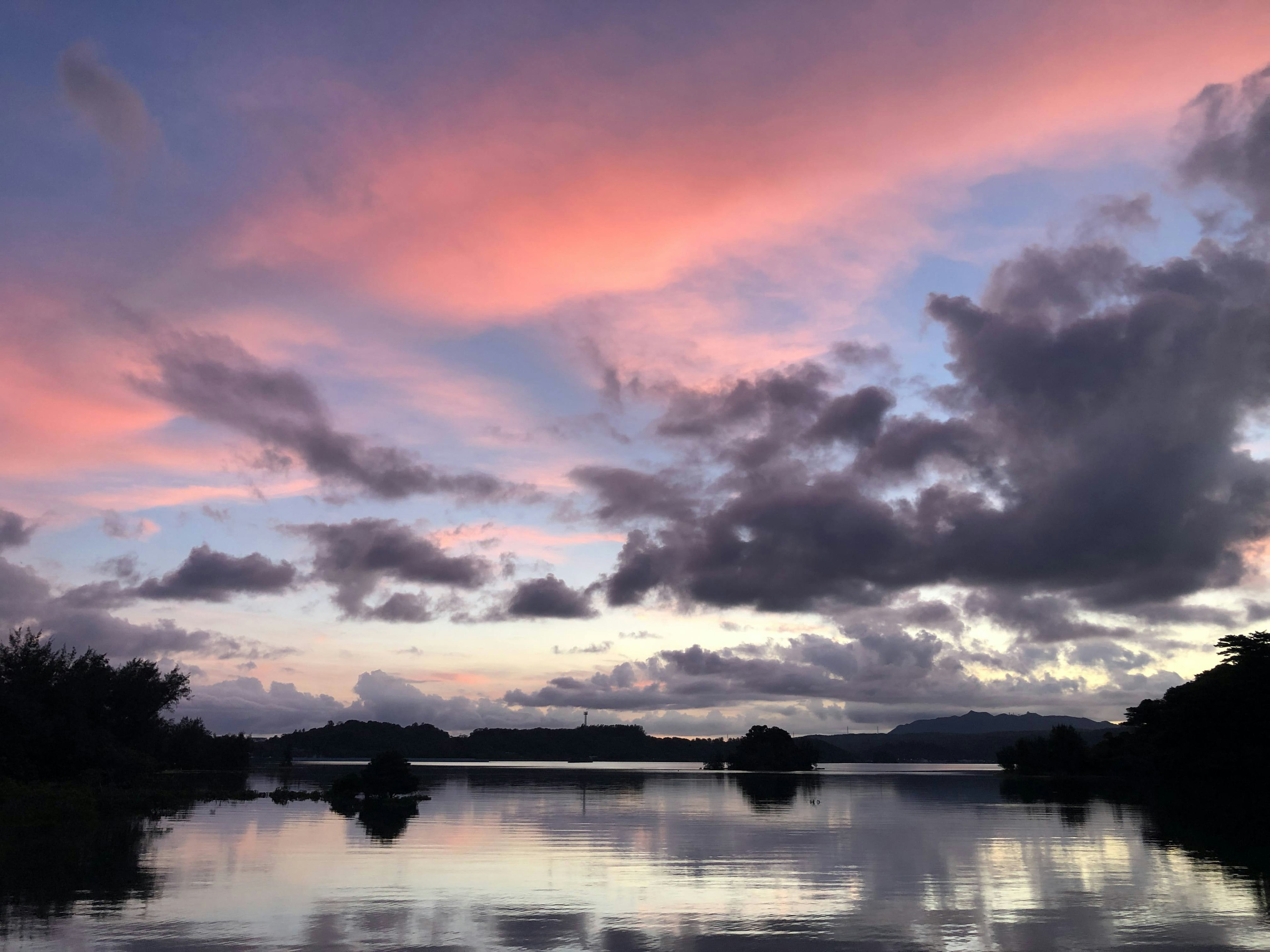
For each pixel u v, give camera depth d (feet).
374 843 123.34
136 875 90.63
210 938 60.59
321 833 136.98
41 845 116.57
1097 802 221.87
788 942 60.75
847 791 290.56
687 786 330.13
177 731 478.18
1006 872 94.12
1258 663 268.21
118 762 256.93
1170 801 223.71
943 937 62.03
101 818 162.91
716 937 62.18
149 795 231.50
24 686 242.99
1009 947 58.90
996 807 203.72
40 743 236.63
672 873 93.97
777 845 121.70
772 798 242.37
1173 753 293.64
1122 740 433.07
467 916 69.41
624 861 103.81
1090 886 84.38
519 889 82.58
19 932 62.13
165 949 57.11
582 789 296.30
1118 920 68.03
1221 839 130.00
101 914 69.00
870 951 58.03
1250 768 261.44
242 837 130.00
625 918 68.69
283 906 72.84
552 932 63.57
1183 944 59.93
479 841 126.21
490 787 307.58
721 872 94.89
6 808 162.61
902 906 73.87
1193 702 275.18
